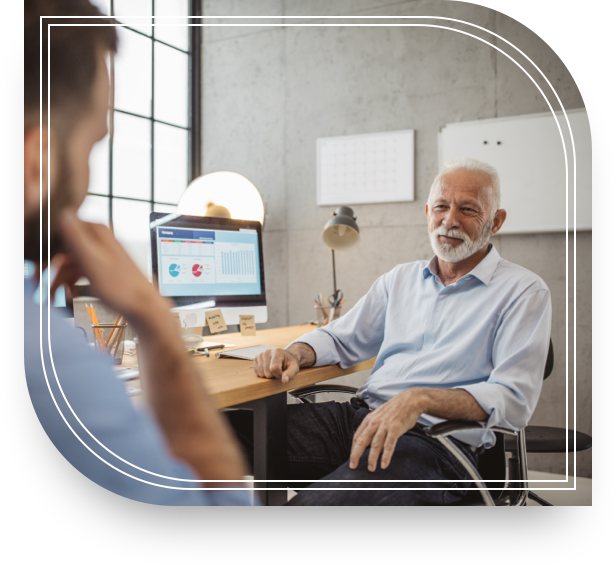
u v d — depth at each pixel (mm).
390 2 2824
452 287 1471
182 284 1770
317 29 2996
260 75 3143
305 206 3023
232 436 257
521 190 2510
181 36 3258
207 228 1859
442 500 1154
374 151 2834
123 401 239
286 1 3078
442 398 1161
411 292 1588
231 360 1445
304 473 1481
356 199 2871
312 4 3014
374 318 1646
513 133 2529
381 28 2842
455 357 1395
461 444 1284
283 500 1261
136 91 2951
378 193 2822
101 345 1042
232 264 1918
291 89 3061
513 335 1329
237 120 3201
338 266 2928
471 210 1474
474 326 1411
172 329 231
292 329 2350
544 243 2488
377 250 2842
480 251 1511
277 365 1209
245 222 1975
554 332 2453
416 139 2758
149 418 232
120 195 2850
